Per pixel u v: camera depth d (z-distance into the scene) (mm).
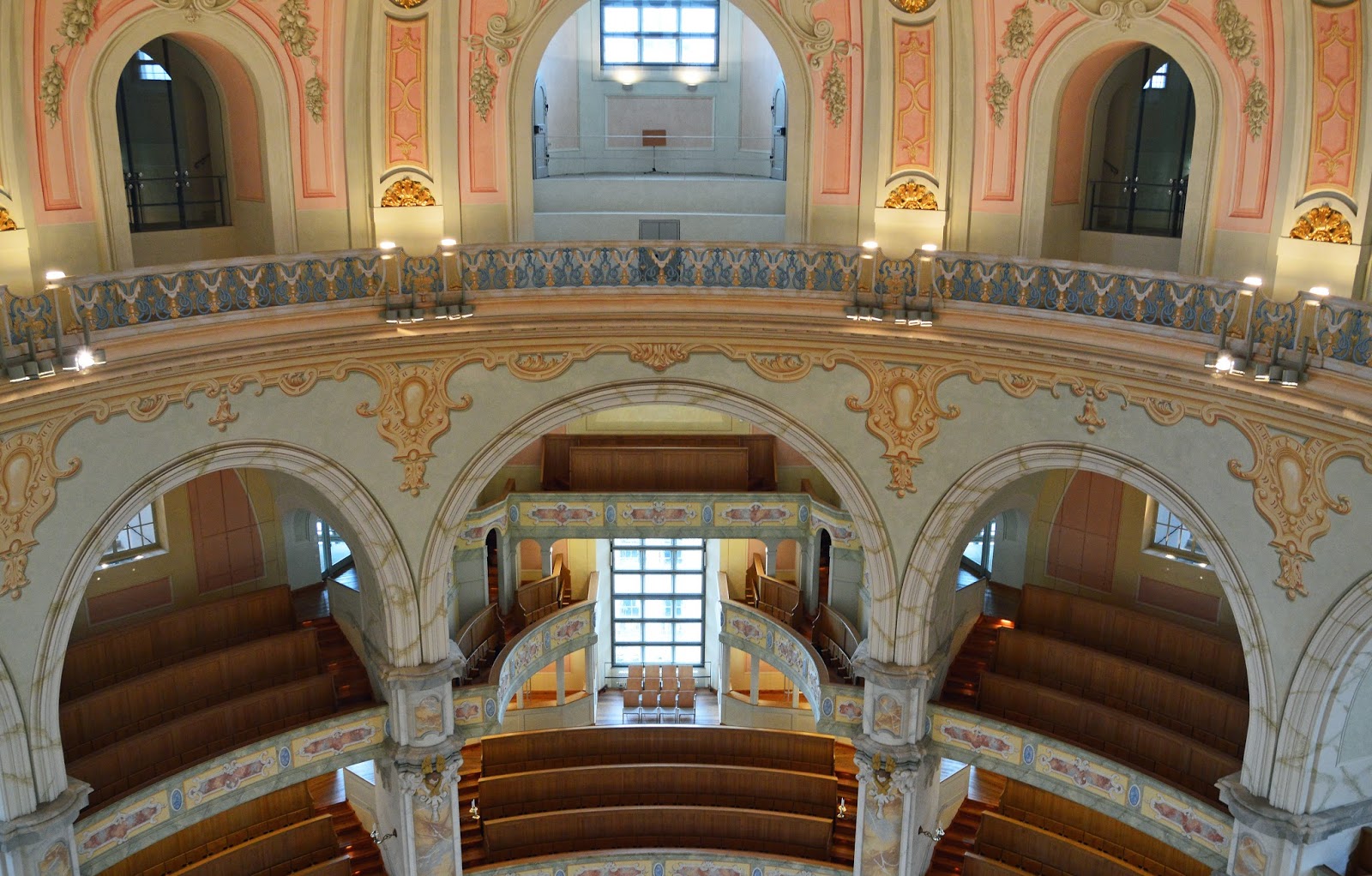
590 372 17047
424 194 17828
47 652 14453
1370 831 15289
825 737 21359
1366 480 12891
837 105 17859
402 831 18375
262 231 17531
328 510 19047
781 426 17203
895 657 17812
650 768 20969
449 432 16906
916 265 16422
